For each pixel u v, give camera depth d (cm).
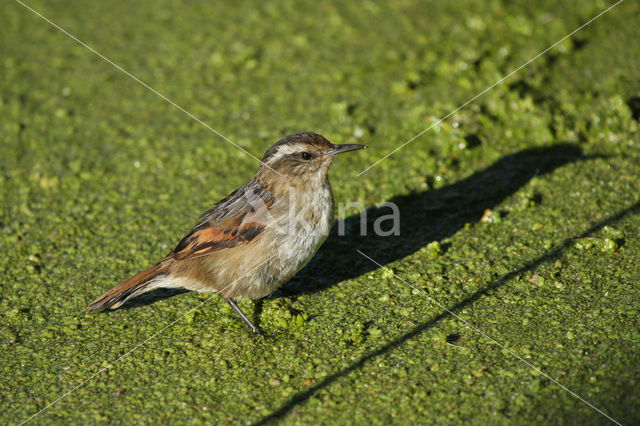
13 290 1345
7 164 1766
